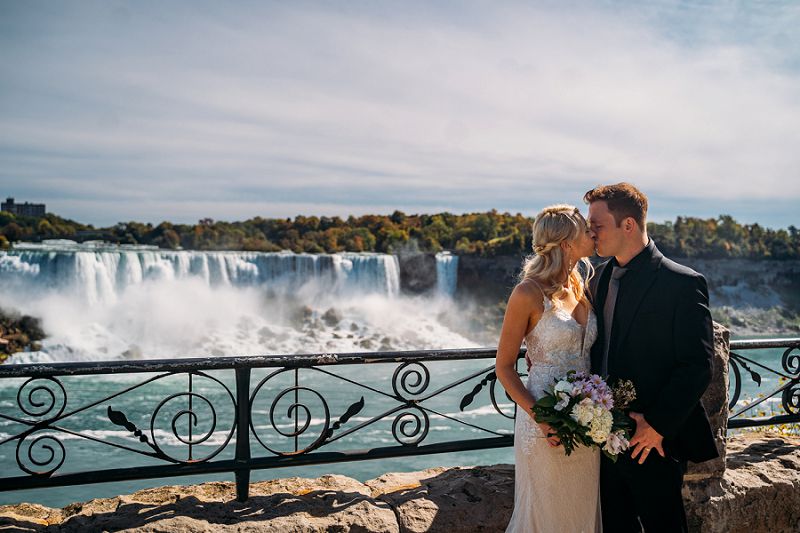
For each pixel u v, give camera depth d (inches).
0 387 895.7
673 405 97.1
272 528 111.3
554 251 106.8
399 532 117.1
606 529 113.6
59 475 110.7
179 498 121.8
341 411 811.4
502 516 124.0
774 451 158.7
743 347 154.9
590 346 110.1
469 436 716.0
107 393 884.6
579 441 98.7
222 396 870.4
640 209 105.8
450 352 131.1
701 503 133.6
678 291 100.7
